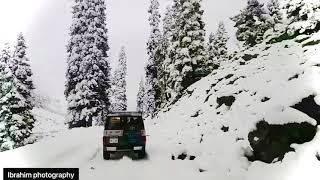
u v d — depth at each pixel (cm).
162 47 4994
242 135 1397
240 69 2206
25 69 4156
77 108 4081
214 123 1711
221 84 2241
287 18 2233
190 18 3453
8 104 3756
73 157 1653
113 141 1638
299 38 2108
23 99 3838
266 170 1159
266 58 2084
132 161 1581
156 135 2175
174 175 1310
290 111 1245
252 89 1702
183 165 1415
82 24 4288
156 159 1599
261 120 1295
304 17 2142
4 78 3794
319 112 1251
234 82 1988
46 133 4403
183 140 1767
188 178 1254
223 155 1344
